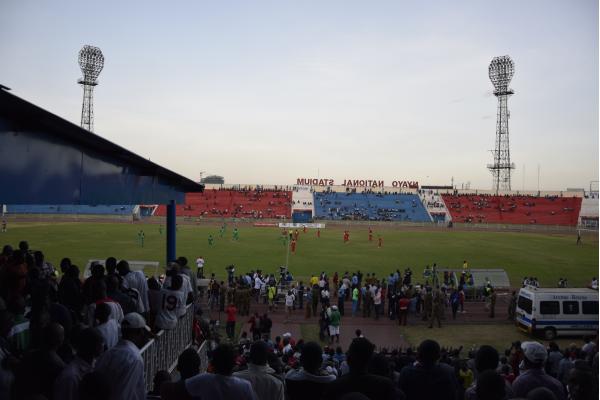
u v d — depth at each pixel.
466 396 6.76
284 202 123.31
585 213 115.56
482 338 24.56
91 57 118.56
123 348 6.23
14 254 9.42
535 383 6.65
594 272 43.59
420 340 24.11
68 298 9.18
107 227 76.00
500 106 129.12
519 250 58.91
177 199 20.31
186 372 6.07
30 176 7.93
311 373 6.18
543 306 24.48
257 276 32.34
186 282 11.23
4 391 5.58
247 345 17.44
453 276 35.03
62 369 5.51
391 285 29.84
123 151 11.12
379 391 5.39
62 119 7.59
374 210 120.56
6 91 6.16
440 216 116.69
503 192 133.25
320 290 29.19
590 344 14.49
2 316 6.06
